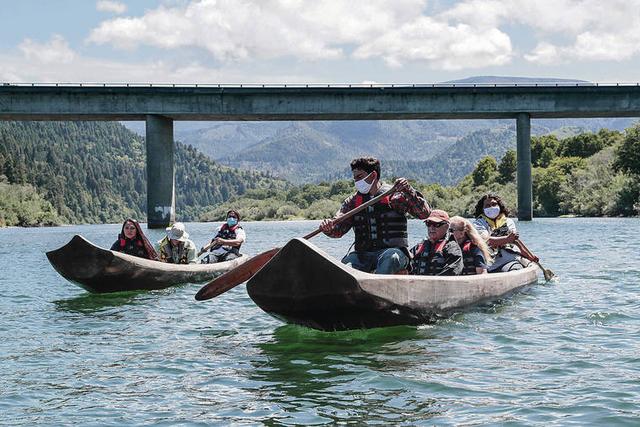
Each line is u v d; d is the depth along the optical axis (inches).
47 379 265.9
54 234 2400.3
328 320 329.1
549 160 4724.4
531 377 252.8
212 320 393.4
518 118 2182.6
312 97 2123.5
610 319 359.6
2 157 6353.3
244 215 4874.5
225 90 2092.8
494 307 404.5
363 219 357.4
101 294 521.0
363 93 2128.4
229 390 247.4
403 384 247.6
